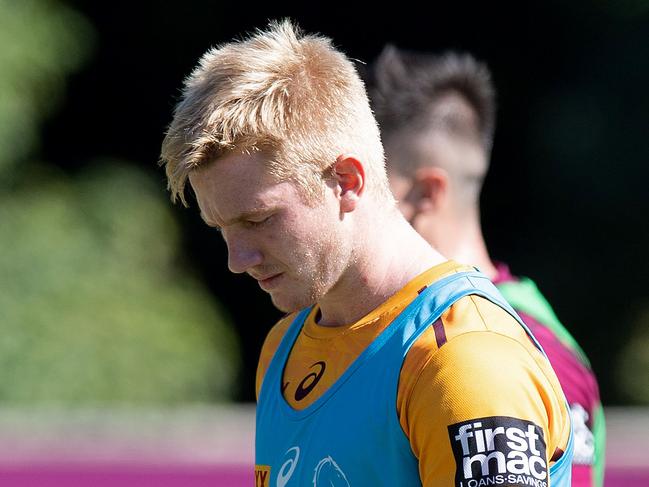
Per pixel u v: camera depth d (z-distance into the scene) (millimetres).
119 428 18062
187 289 29484
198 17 31938
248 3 32125
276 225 6012
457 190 9289
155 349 27062
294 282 6160
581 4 30484
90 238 28438
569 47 31047
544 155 30906
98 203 29000
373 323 6180
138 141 32562
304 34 6836
